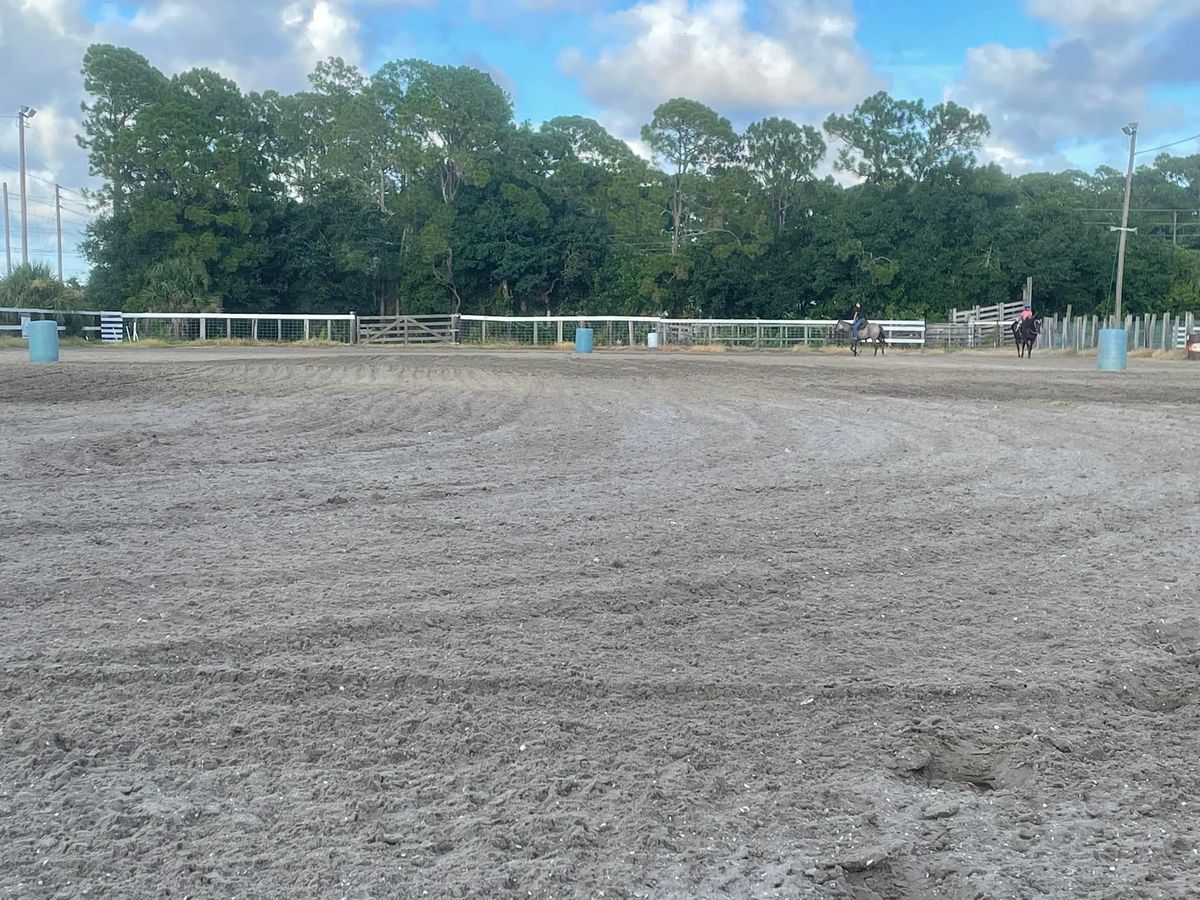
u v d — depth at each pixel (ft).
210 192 197.06
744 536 24.17
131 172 201.77
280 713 13.83
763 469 33.88
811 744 13.23
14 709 13.85
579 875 10.08
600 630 17.43
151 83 204.85
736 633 17.40
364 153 233.96
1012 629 17.71
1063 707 14.49
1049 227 235.40
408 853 10.41
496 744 13.01
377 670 15.38
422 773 12.19
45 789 11.69
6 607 18.30
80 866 10.11
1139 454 37.68
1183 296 237.45
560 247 229.66
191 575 20.47
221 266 200.95
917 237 230.48
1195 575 21.07
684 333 178.29
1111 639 17.17
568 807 11.40
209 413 49.62
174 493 29.04
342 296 216.13
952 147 239.09
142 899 9.59
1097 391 67.97
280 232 211.82
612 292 229.66
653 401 58.75
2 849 10.41
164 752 12.67
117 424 44.70
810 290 229.25
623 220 239.09
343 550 22.65
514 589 19.72
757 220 235.61
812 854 10.56
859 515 26.58
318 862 10.19
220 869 10.07
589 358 123.03
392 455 36.58
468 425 45.80
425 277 225.35
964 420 49.24
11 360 99.40
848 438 42.09
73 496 28.45
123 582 19.93
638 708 14.25
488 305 230.68
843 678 15.39
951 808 11.59
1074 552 22.99
